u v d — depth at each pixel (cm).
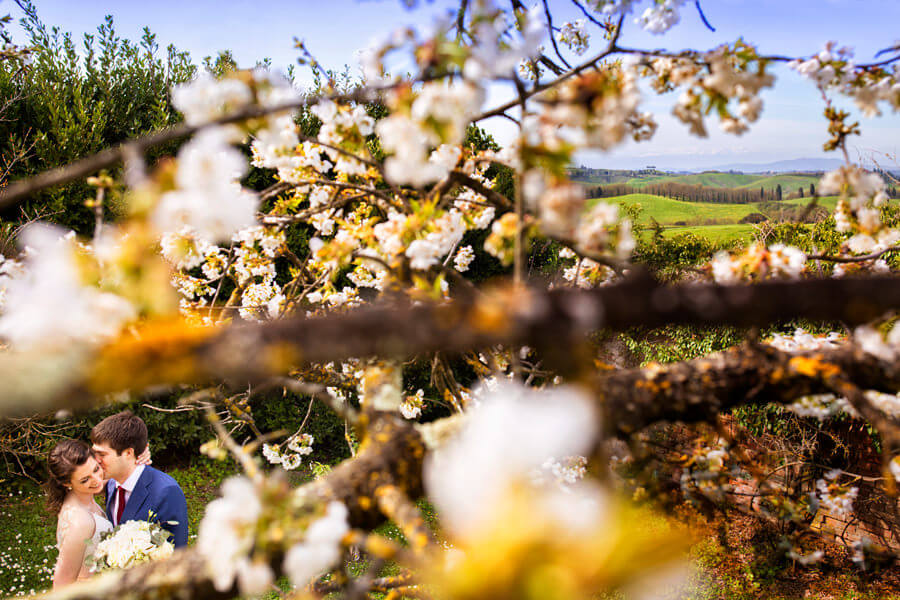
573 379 47
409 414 266
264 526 72
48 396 39
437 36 88
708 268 130
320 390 100
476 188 130
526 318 47
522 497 32
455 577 30
